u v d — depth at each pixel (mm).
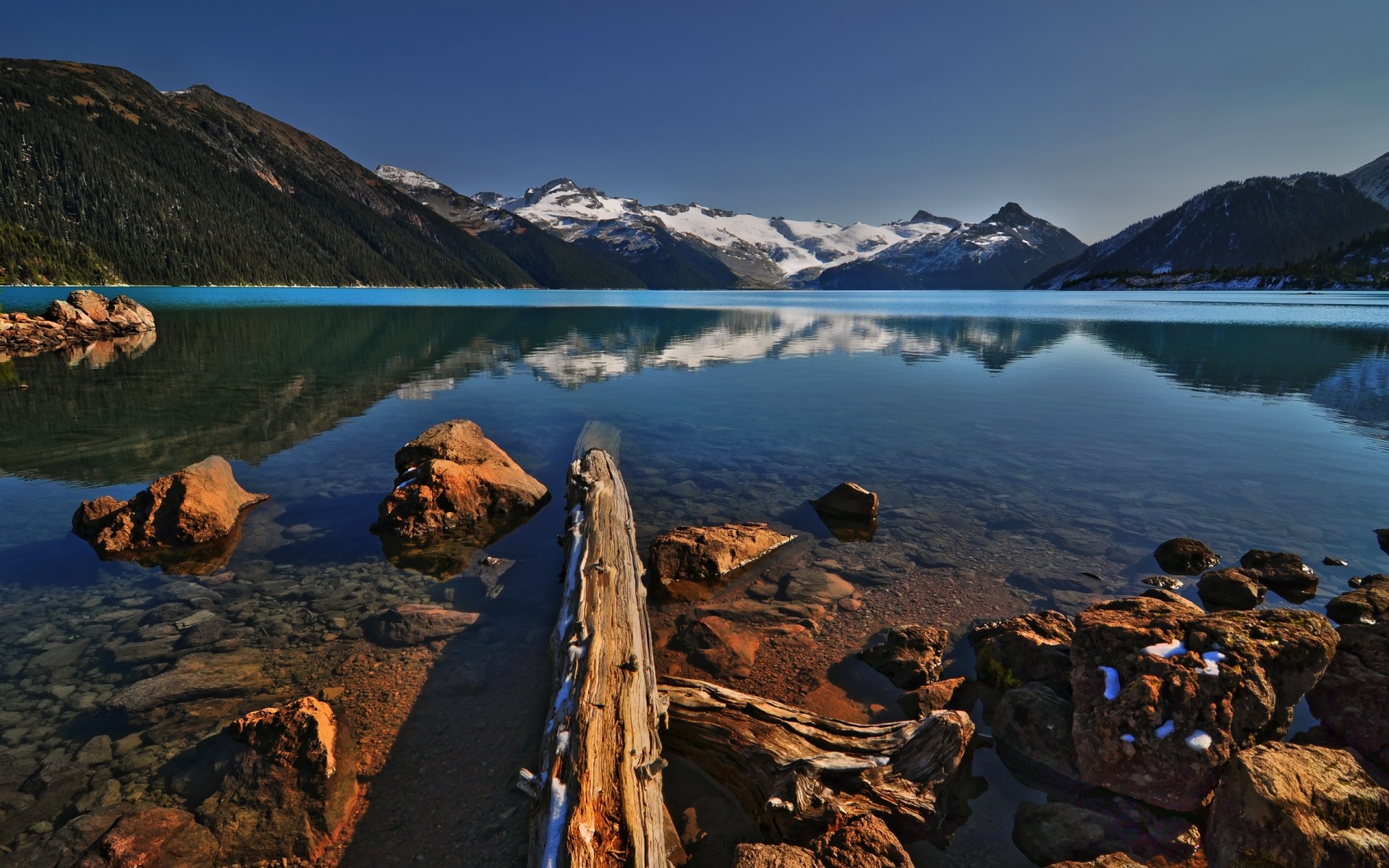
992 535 9336
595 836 3760
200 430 15273
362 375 24516
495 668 6062
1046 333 45500
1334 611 6922
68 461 12523
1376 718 4969
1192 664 4918
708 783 4867
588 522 8531
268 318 57625
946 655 6453
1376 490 11141
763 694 5801
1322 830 3777
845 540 9250
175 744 4941
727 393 20688
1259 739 4836
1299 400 19594
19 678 5766
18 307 57219
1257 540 9031
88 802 4355
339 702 5492
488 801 4492
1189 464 12742
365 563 8469
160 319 54250
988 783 4824
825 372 25875
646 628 6457
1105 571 8164
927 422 16578
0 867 3848
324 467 12438
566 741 4426
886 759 4684
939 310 85188
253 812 4297
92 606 7148
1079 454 13578
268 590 7625
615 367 27438
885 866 3824
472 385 22297
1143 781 4582
